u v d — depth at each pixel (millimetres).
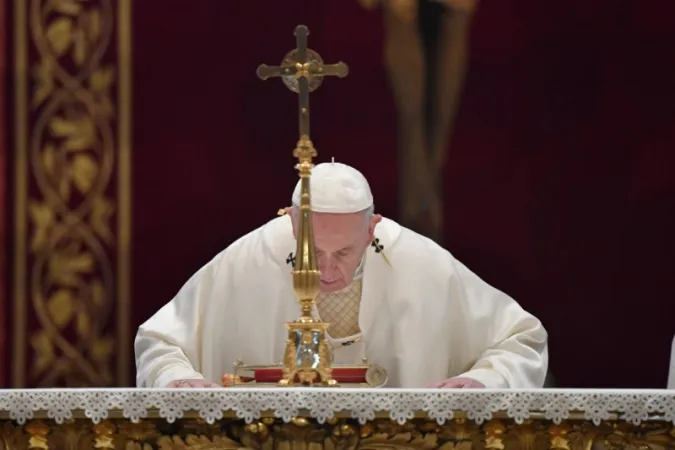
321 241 18578
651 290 34281
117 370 33000
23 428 16094
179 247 33906
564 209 34438
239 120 34375
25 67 33312
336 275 18828
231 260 20594
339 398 15234
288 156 34406
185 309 20312
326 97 34469
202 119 34250
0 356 32781
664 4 34406
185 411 15633
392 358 20188
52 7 33500
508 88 34500
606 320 34312
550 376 34250
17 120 33219
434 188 34344
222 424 15930
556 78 34531
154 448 16016
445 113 34406
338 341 20297
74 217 33312
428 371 20031
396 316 20203
